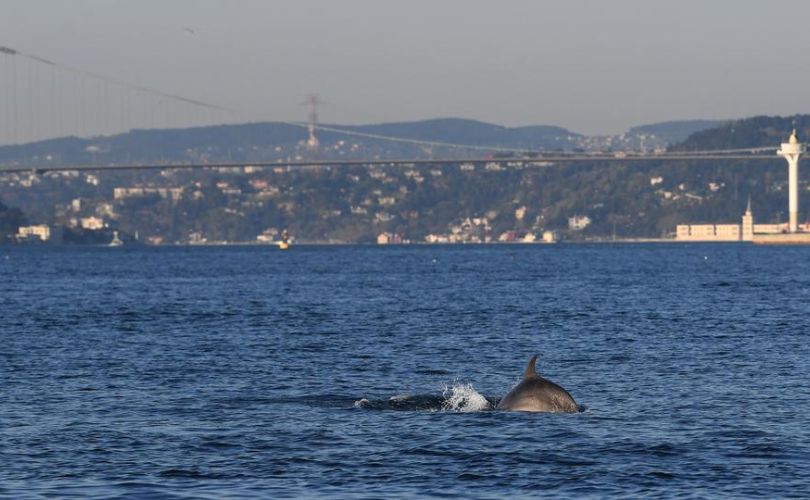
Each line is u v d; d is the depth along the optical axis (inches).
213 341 5497.1
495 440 2822.3
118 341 5531.5
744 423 3053.6
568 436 2866.6
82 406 3395.7
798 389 3683.6
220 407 3361.2
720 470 2527.1
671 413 3206.2
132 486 2405.3
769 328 5999.0
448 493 2354.8
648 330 5969.5
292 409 3307.1
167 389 3759.8
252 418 3161.9
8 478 2469.2
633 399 3481.8
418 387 3855.8
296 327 6348.4
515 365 4471.0
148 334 5935.0
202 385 3865.7
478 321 6737.2
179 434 2938.0
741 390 3666.3
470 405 3280.0
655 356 4702.3
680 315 7052.2
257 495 2338.8
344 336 5748.0
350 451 2721.5
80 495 2332.7
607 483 2423.7
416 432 2923.2
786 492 2348.7
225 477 2484.0
